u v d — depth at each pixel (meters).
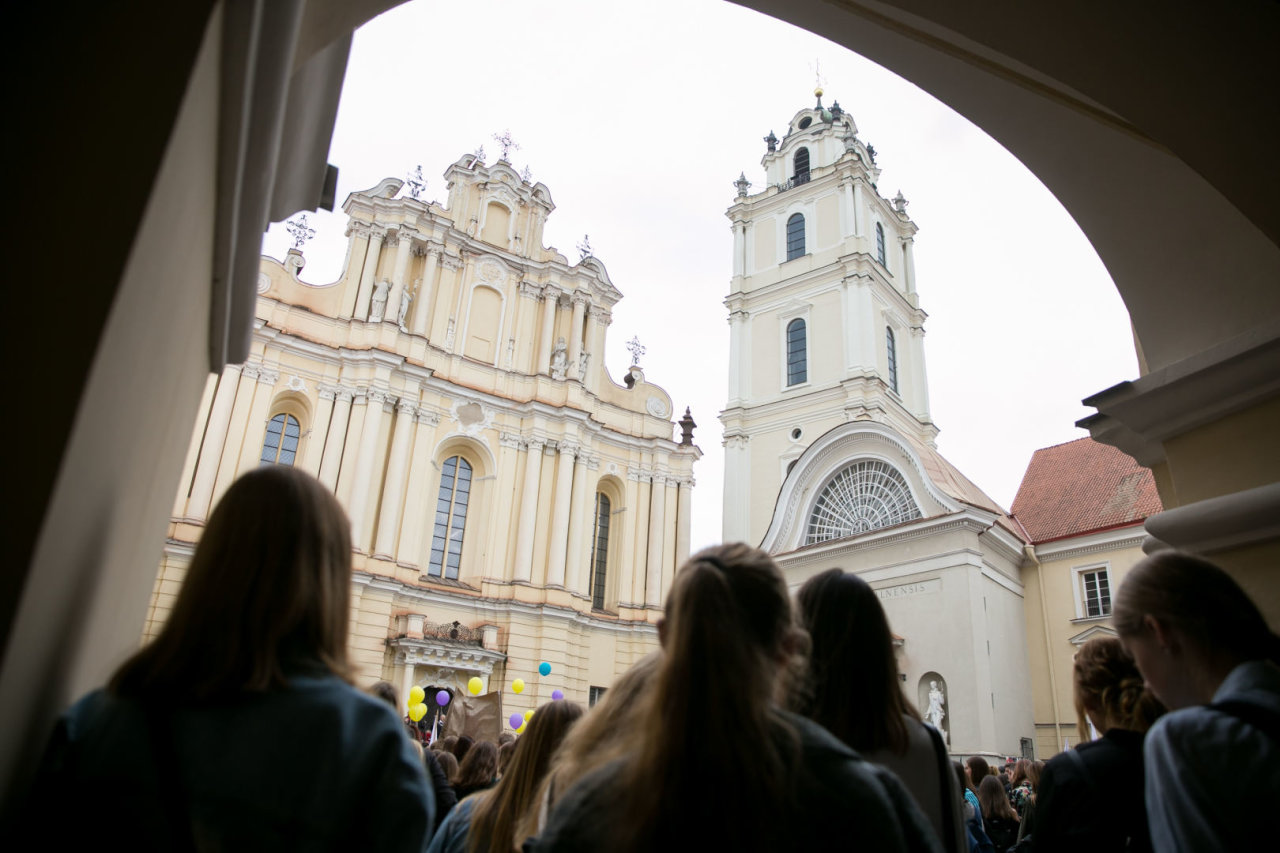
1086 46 3.84
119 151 1.67
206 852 1.52
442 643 25.16
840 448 27.47
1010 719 22.30
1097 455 28.28
